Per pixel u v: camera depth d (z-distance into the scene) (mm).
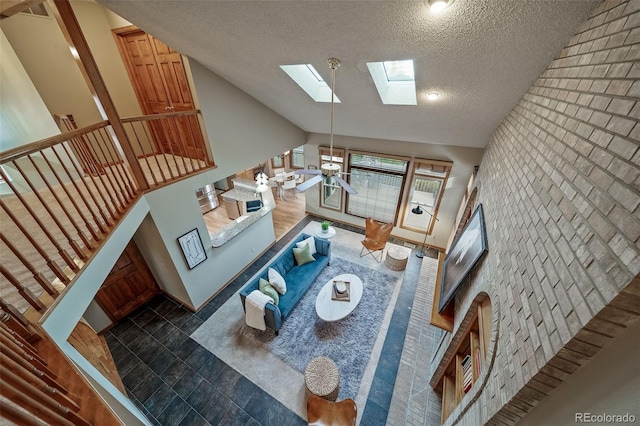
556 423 1004
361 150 5551
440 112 3416
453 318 2709
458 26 1800
